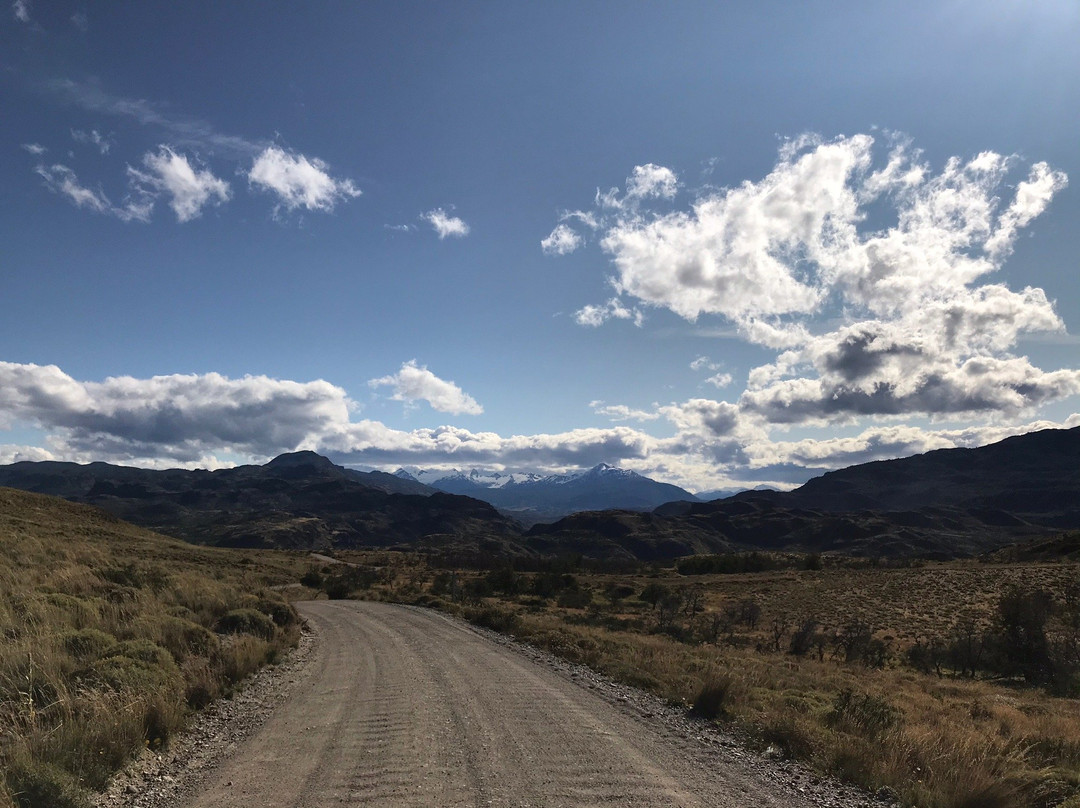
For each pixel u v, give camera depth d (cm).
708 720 1077
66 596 1523
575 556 11800
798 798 689
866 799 701
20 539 3150
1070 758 931
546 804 634
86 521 7300
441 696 1195
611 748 845
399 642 2088
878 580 8419
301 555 11475
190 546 8375
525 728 950
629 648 2081
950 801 680
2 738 748
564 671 1554
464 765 761
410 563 10906
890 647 4084
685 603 6488
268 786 696
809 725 994
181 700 1005
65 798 599
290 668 1576
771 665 2394
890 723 1082
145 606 1714
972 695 2175
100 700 834
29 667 949
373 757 798
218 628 1903
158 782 719
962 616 5544
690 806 639
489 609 2859
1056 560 9312
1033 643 3075
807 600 7175
